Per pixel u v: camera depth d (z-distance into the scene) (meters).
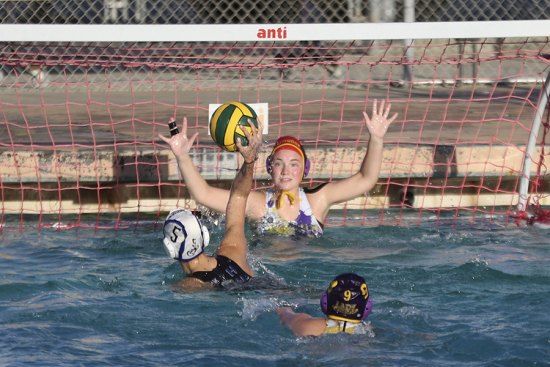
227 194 22.33
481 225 26.00
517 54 30.62
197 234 18.45
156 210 27.69
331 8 42.62
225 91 41.72
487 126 33.03
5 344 15.41
